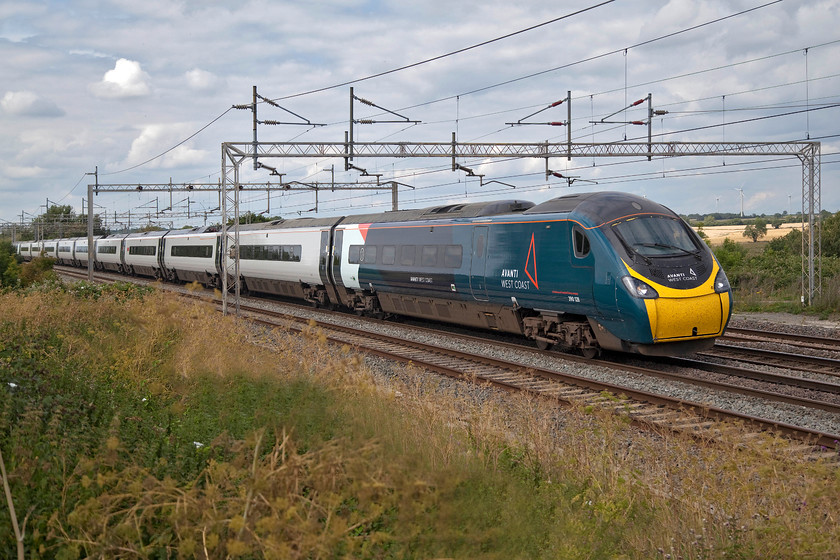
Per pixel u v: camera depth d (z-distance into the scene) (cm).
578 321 1460
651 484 638
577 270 1382
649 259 1292
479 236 1691
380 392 806
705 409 902
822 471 545
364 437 586
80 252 6153
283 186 3684
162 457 583
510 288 1579
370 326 2084
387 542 449
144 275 4950
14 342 1013
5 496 503
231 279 3331
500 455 662
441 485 465
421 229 1939
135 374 974
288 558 379
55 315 1370
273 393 745
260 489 438
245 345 1142
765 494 575
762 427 873
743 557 475
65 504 500
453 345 1667
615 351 1477
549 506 552
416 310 2044
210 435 664
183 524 439
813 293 2406
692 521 545
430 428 711
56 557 438
